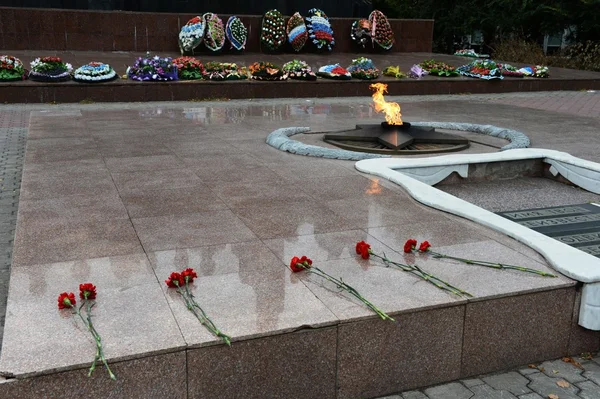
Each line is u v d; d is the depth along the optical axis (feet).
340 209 16.83
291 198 17.87
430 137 26.35
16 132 31.65
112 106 40.60
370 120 35.27
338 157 23.31
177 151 24.57
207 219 15.79
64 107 39.68
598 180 21.66
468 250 13.78
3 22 54.19
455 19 95.61
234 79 47.03
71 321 10.23
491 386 11.50
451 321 11.34
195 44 56.65
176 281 11.44
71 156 23.15
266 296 11.31
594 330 12.55
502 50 81.66
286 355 10.28
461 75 55.88
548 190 22.13
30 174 20.17
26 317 10.34
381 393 11.17
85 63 50.65
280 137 26.37
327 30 63.10
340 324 10.51
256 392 10.26
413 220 15.93
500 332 11.84
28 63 49.39
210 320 10.34
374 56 65.21
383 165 21.39
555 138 30.09
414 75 53.78
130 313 10.54
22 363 9.02
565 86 58.44
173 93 44.29
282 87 47.60
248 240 14.29
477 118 37.24
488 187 22.43
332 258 13.24
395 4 104.06
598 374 11.94
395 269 12.68
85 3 61.21
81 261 12.82
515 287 11.87
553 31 86.33
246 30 61.05
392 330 10.92
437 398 11.08
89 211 16.29
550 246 13.60
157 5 63.77
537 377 11.82
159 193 18.19
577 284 12.21
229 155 23.89
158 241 14.10
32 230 14.67
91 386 9.20
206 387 9.91
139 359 9.37
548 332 12.26
